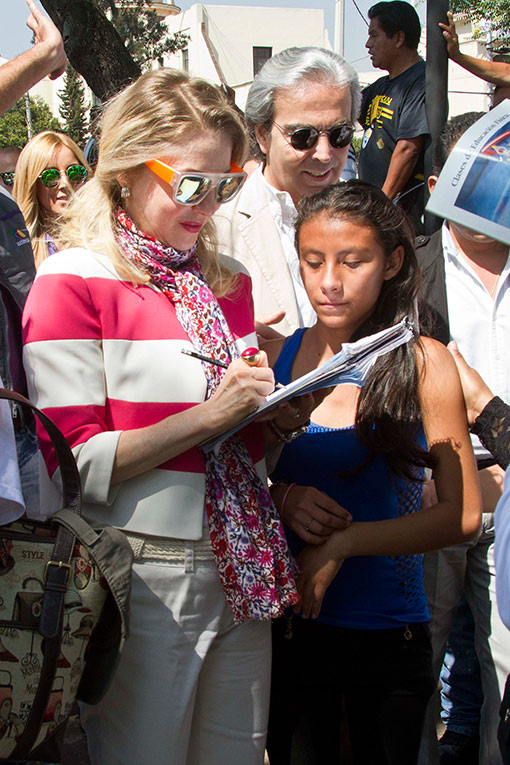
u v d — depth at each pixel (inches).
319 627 86.5
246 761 81.0
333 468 86.3
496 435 87.2
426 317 105.2
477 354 108.3
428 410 84.0
